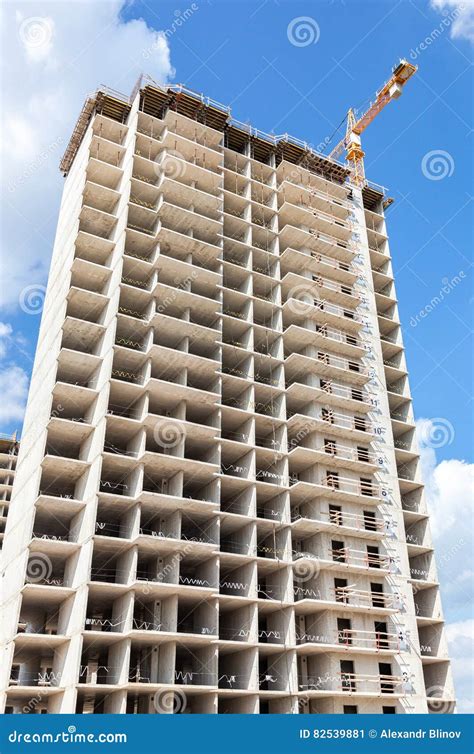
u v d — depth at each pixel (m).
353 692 39.12
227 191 53.16
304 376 51.09
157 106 54.19
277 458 45.72
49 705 35.75
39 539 35.69
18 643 35.53
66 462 38.47
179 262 46.47
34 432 44.97
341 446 48.84
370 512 47.59
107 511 39.38
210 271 47.66
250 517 41.44
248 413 45.00
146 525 42.59
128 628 34.28
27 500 41.41
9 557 43.44
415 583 48.31
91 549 35.22
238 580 41.91
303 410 50.38
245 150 59.12
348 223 60.38
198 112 55.28
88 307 45.62
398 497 49.56
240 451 44.56
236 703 38.41
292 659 39.00
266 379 51.53
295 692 37.62
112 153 51.41
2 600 42.03
